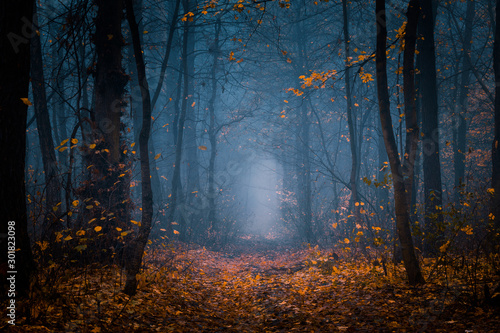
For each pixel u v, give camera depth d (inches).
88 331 171.6
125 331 182.1
